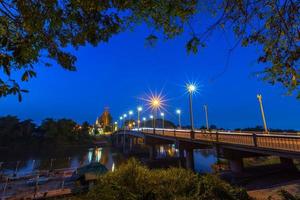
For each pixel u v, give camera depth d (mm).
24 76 2518
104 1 2492
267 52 2943
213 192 6902
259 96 28078
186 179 7266
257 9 2445
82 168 32719
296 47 2662
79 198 7199
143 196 6359
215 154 21391
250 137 17266
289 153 12656
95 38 2744
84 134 143875
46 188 28875
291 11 2373
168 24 2869
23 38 2475
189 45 2506
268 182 14961
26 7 2369
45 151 105062
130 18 2871
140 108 85688
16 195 25281
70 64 3039
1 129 112375
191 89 31188
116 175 7102
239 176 17562
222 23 2457
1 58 2197
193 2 2549
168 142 60344
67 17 2572
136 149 87250
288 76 3172
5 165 63906
